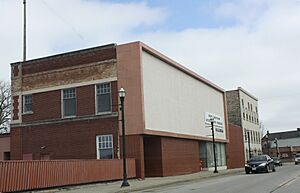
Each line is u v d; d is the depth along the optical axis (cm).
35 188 2177
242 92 7131
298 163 7725
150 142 3491
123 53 3256
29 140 3512
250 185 2277
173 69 3897
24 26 4253
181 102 4025
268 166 3912
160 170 3434
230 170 4847
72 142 3344
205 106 4809
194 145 4322
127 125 3181
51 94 3484
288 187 2067
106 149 3225
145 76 3281
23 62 3641
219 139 5206
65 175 2409
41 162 2241
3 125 6400
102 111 3278
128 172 3028
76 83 3394
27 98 3600
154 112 3372
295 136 12988
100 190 2312
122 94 2625
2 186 1981
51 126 3444
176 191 2114
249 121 7488
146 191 2245
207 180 3089
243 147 6731
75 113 3378
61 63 3481
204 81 4797
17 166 2081
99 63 3328
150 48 3375
